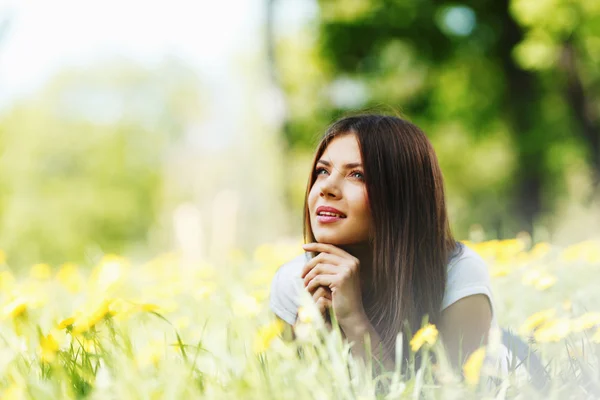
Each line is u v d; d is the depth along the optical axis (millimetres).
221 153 33312
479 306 2059
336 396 1532
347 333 1985
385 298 2047
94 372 1715
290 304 2201
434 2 15125
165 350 1638
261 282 3346
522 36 14422
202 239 7105
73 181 33438
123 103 36000
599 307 2799
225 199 9844
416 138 2127
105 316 1768
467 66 15688
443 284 2057
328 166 2094
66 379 1538
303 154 17422
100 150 34500
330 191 2041
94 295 1960
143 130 36000
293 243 5371
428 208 2090
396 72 16172
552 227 11867
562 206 15977
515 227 13922
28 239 30234
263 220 19359
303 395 1488
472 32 15055
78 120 34656
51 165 33125
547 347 2154
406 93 16203
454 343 2037
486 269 2135
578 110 13508
